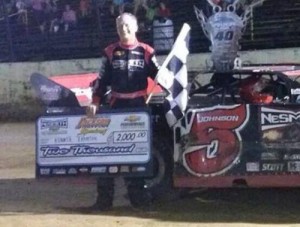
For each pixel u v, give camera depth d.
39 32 18.25
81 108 7.59
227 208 7.70
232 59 10.38
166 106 7.41
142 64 7.47
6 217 7.38
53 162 7.54
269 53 15.60
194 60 16.14
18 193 8.70
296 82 7.70
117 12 17.50
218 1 11.00
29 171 10.24
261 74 7.79
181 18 16.92
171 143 7.63
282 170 7.28
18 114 17.62
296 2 16.08
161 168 7.66
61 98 7.79
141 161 7.34
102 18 17.72
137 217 7.33
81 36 17.84
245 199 8.12
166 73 7.36
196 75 8.03
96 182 7.75
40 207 7.88
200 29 16.59
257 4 15.34
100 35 17.55
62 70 17.47
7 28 18.39
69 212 7.61
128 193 7.74
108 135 7.40
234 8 10.98
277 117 7.29
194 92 7.84
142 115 7.32
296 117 7.25
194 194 8.41
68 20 17.94
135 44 7.48
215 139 7.44
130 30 7.42
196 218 7.21
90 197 8.38
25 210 7.74
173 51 7.38
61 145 7.52
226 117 7.42
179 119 7.46
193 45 16.64
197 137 7.48
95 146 7.43
